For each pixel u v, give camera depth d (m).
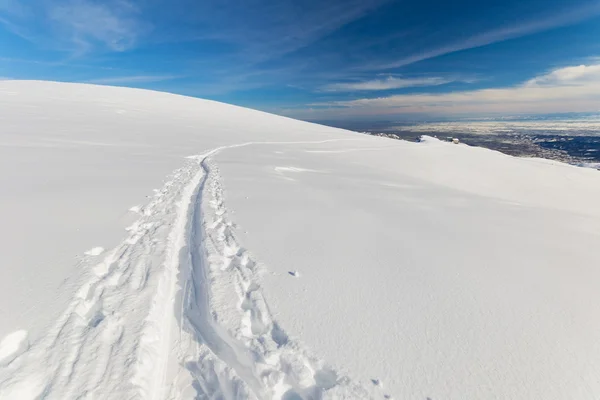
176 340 3.51
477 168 31.44
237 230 6.50
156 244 5.51
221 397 2.83
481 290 4.71
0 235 5.29
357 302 4.21
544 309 4.28
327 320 3.79
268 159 19.69
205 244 5.66
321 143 36.31
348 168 21.48
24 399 2.51
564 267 5.93
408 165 29.31
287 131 45.59
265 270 4.90
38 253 4.80
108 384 2.68
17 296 3.69
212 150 21.25
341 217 8.15
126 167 12.55
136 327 3.38
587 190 28.69
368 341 3.48
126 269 4.58
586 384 3.06
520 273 5.43
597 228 11.35
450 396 2.86
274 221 7.29
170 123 36.22
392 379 3.00
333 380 3.02
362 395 2.81
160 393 2.84
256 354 3.22
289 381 3.02
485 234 7.91
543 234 8.78
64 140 18.12
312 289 4.46
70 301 3.66
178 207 7.90
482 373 3.12
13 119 24.62
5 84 54.12
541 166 36.28
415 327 3.76
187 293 4.38
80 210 6.93
